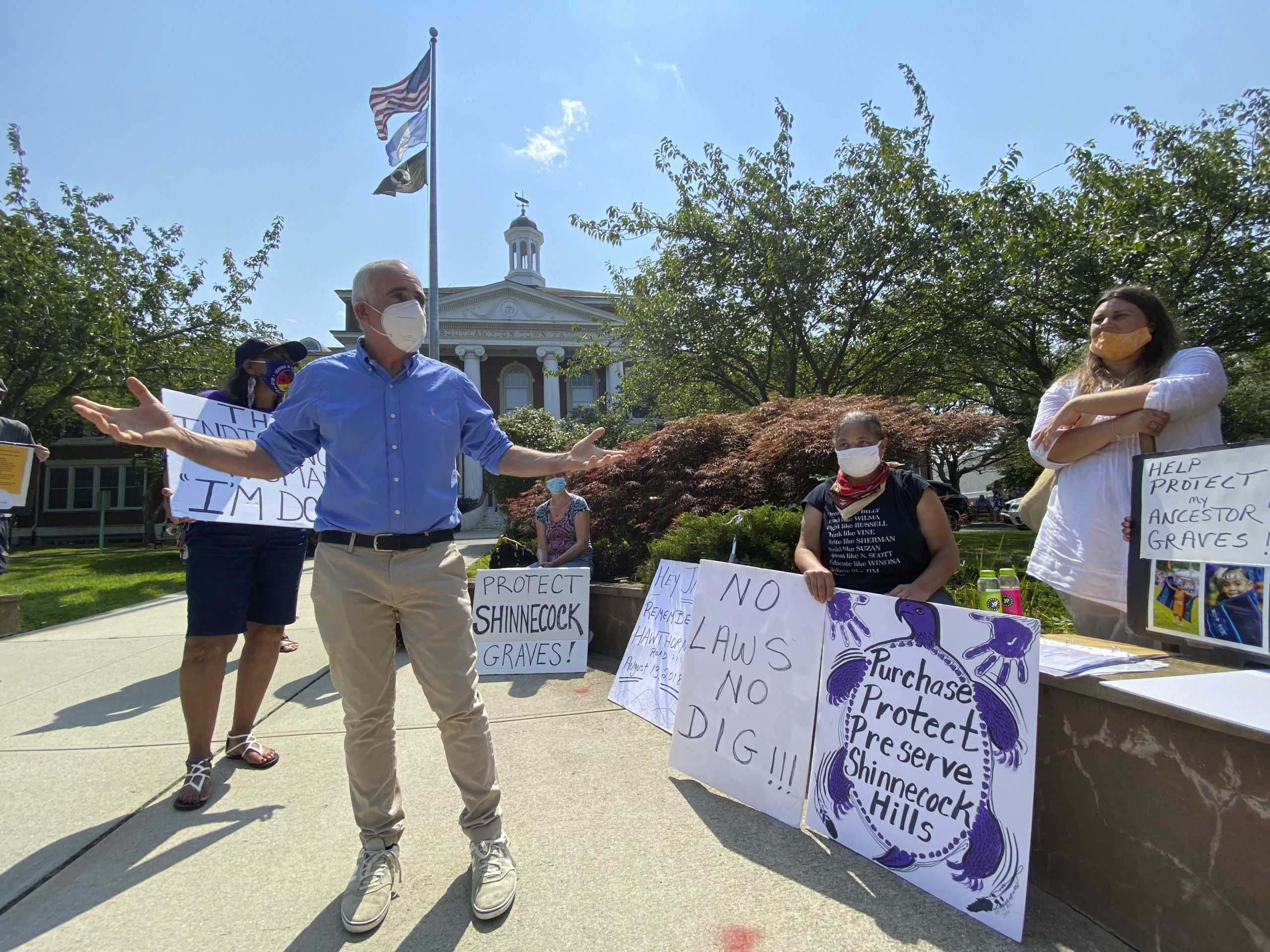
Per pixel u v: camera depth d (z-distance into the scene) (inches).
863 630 95.4
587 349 597.9
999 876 73.6
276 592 121.8
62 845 96.1
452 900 81.9
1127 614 86.6
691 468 239.6
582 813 102.3
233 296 729.0
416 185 577.3
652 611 160.7
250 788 114.1
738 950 71.3
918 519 104.6
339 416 82.3
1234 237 414.3
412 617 83.0
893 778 86.6
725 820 99.3
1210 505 78.1
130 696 166.4
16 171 622.8
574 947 72.5
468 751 83.6
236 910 81.0
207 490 109.8
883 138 426.0
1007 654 78.7
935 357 505.4
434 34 571.5
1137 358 102.7
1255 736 56.3
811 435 203.8
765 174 453.7
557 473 93.5
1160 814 65.9
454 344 1184.2
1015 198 412.8
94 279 621.6
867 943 71.6
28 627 270.5
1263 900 57.0
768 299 448.5
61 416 820.0
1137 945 68.0
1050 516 105.0
